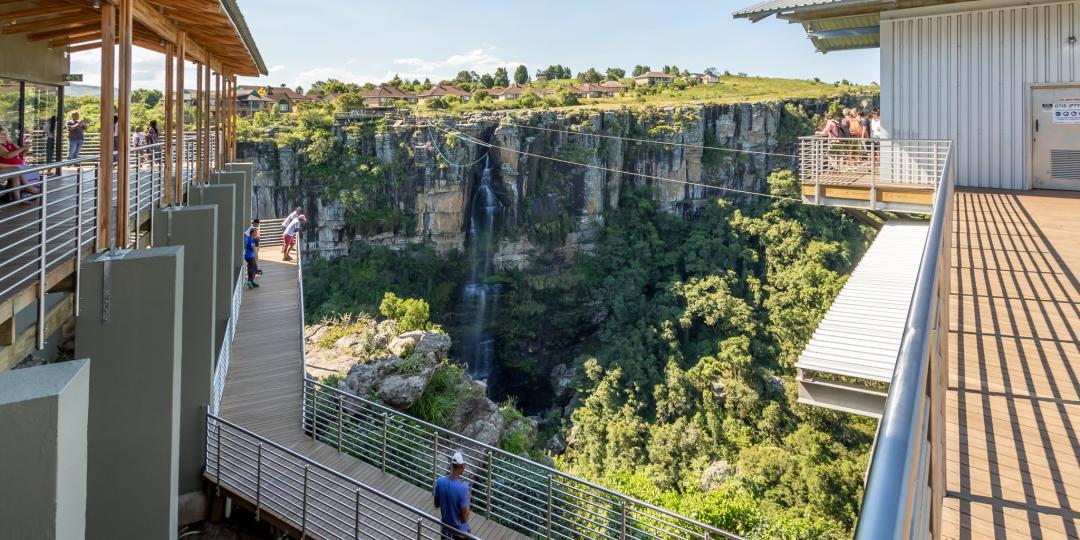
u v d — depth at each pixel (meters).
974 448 3.12
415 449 10.89
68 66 11.71
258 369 12.06
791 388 49.97
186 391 8.49
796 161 86.00
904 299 7.15
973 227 8.30
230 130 18.27
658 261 74.81
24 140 10.17
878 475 0.88
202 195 11.12
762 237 75.06
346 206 61.56
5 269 4.95
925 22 12.26
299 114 66.12
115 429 5.87
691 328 65.81
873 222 12.40
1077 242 7.19
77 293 5.54
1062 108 11.23
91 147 15.38
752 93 117.00
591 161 71.81
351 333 18.38
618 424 48.41
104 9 5.93
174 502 6.23
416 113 68.00
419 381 14.28
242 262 16.88
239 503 8.30
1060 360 4.10
